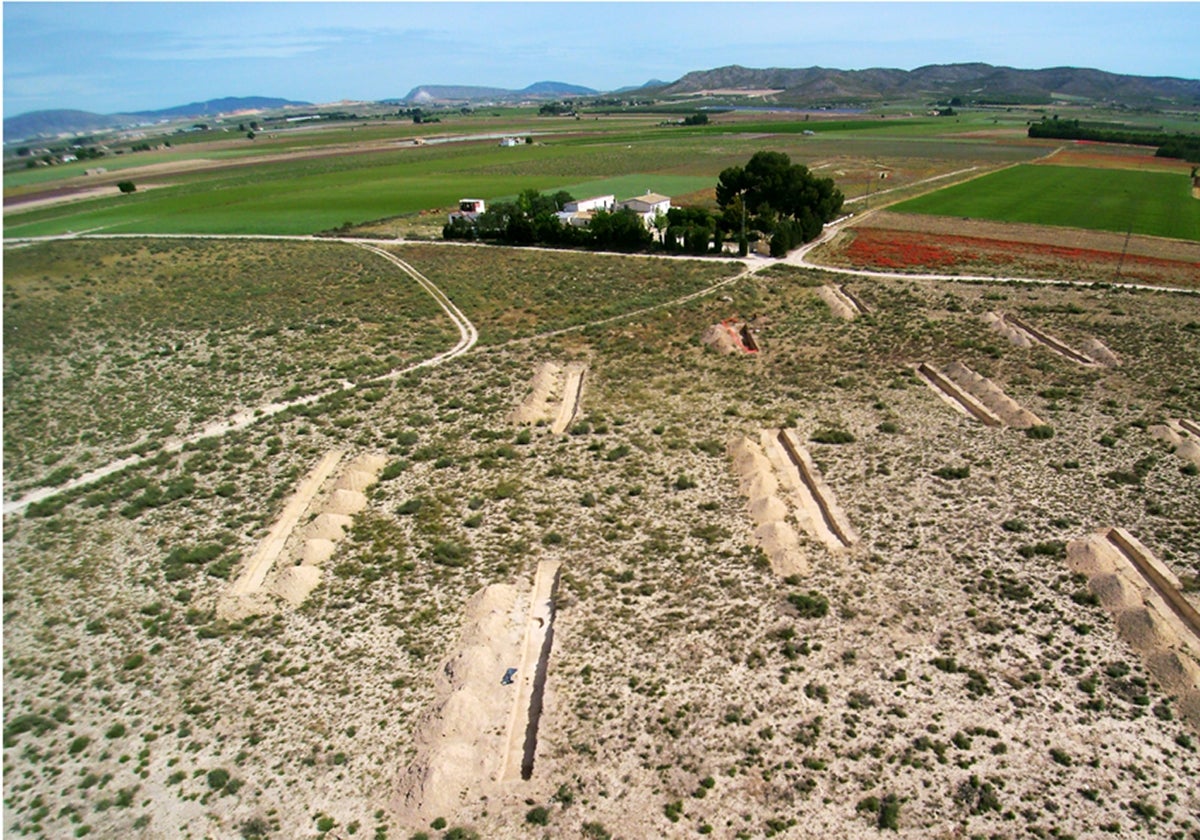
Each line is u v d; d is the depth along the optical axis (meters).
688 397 54.38
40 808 24.69
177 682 29.89
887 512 38.88
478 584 34.56
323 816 24.08
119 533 40.22
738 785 24.41
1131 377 54.53
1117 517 37.69
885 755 25.30
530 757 26.09
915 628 30.84
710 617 31.78
